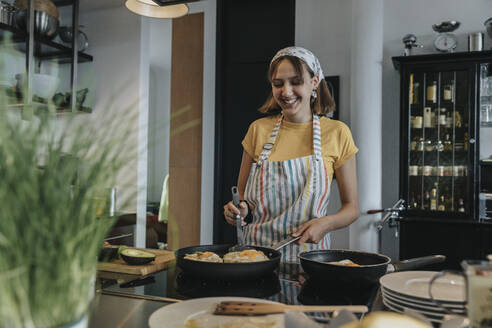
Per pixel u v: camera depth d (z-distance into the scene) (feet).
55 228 1.52
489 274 1.88
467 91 11.20
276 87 5.74
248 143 6.56
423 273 3.53
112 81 12.39
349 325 1.87
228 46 14.20
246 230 5.96
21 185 1.47
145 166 11.41
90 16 12.79
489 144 11.87
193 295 3.43
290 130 6.13
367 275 3.50
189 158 14.60
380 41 11.96
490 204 11.16
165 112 18.66
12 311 1.46
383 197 12.86
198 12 14.58
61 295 1.57
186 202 14.62
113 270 4.27
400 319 1.82
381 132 12.20
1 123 1.47
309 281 3.91
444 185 11.44
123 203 1.70
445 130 11.48
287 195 5.81
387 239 12.77
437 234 11.11
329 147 5.89
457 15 12.22
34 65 10.53
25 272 1.49
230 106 14.16
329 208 12.96
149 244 11.95
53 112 1.59
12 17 9.61
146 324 2.81
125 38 12.37
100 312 3.04
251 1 13.97
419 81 11.69
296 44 13.52
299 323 2.22
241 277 3.67
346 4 13.03
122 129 1.64
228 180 14.15
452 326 2.25
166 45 18.65
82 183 1.61
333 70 13.09
